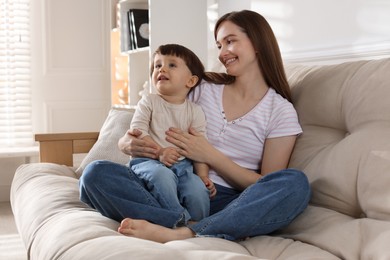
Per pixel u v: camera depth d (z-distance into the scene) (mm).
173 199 1806
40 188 2365
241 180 2012
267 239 1696
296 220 1792
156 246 1425
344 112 1955
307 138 2062
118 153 2850
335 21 2756
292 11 3080
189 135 2035
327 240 1585
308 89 2148
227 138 2148
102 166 1741
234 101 2189
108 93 5121
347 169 1767
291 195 1700
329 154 1881
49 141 3096
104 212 1796
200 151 2018
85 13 5055
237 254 1369
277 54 2168
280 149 2074
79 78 5066
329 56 2781
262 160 2125
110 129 2984
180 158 2035
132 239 1495
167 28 3832
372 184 1657
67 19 5020
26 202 2305
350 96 1937
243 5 3584
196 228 1694
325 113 2037
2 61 4883
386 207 1585
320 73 2162
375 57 2500
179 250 1420
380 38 2473
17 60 4898
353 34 2641
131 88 4410
